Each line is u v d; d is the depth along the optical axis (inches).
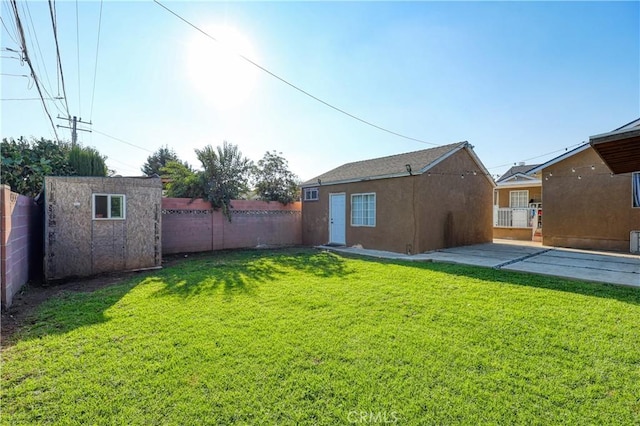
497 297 193.3
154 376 107.3
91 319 162.4
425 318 159.5
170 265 334.0
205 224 454.6
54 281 264.1
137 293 212.7
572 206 447.2
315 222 538.9
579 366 111.5
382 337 137.3
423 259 339.9
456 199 453.4
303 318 161.8
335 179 495.5
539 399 93.4
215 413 88.4
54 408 91.0
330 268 298.2
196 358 119.6
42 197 302.0
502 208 616.7
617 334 137.0
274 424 84.0
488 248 439.5
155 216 322.0
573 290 207.2
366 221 452.1
